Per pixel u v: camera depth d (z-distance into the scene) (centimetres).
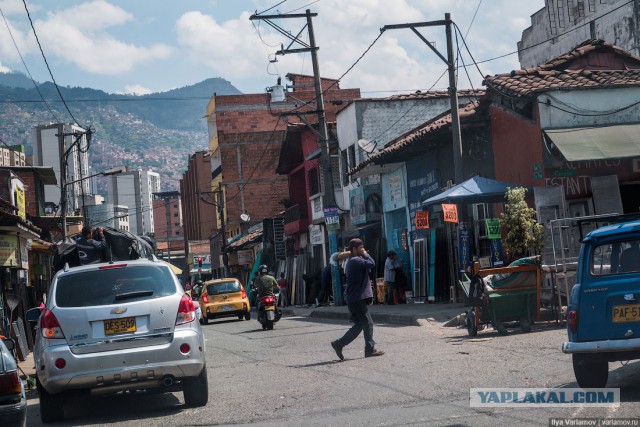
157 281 1064
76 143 4156
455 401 911
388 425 804
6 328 2197
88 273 1065
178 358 1027
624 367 1095
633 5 3447
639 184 2059
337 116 4000
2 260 2248
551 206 1986
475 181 2102
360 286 1420
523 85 2109
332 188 3164
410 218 3128
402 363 1281
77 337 1016
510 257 1905
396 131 3675
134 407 1124
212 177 8556
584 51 2259
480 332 1675
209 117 8250
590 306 881
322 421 858
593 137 1972
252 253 6456
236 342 2042
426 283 2812
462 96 3688
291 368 1362
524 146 2127
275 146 7106
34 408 1216
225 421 927
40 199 4631
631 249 884
